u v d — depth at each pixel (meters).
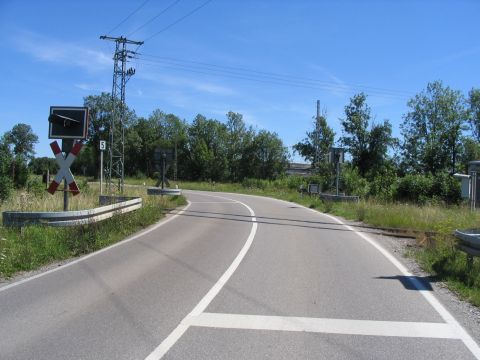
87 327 5.68
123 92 38.50
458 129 65.50
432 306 6.68
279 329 5.63
